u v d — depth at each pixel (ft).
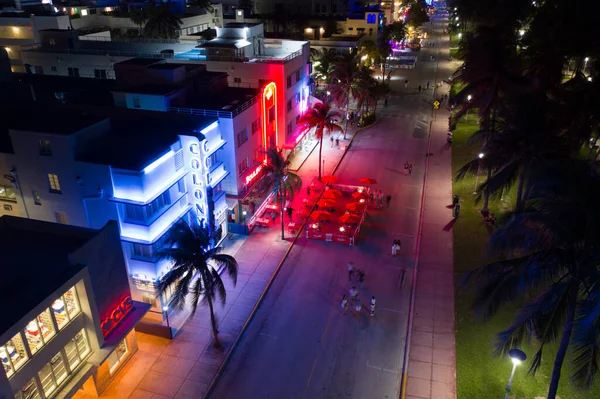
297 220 161.99
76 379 83.97
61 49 244.83
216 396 95.30
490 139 138.51
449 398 91.61
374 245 147.23
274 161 146.92
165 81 160.35
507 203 164.86
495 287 74.54
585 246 67.67
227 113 142.51
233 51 211.82
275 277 132.36
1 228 97.76
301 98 216.95
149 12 324.39
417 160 212.84
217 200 139.95
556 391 86.02
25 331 73.05
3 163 116.06
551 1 228.02
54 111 137.08
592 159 172.55
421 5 565.12
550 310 71.82
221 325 114.21
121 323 96.94
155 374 100.27
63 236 94.73
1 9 382.63
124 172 105.60
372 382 97.50
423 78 358.64
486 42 151.53
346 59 247.91
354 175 198.29
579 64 217.15
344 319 115.96
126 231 111.96
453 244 145.59
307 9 426.10
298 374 100.22
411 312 116.37
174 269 99.35
